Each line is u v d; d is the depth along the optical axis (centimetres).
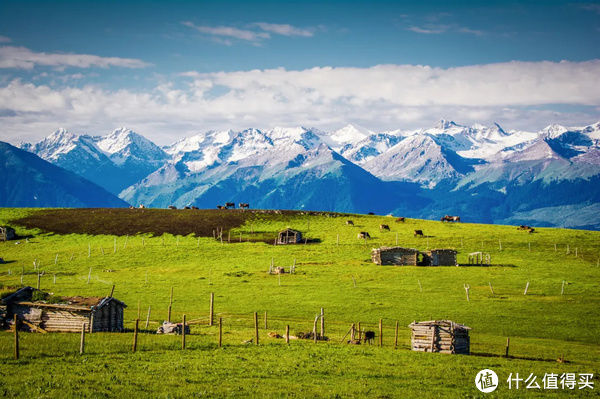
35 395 3356
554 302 9369
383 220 18512
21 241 15638
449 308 8988
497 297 9731
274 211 19662
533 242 14888
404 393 4003
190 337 5853
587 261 12838
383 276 11444
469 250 14088
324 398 3694
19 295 6488
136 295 9794
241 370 4366
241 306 9050
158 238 15962
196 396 3541
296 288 10381
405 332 7456
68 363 4259
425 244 14662
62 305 6231
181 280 11106
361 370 4653
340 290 10231
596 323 8175
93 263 12888
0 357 4334
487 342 6956
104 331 6362
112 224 17500
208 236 16212
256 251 14038
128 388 3638
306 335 6400
